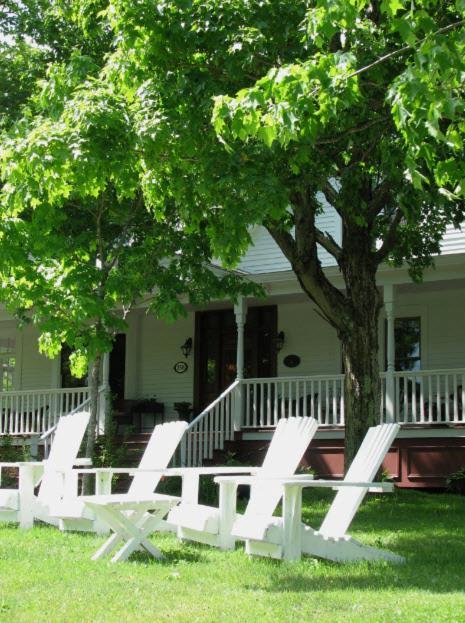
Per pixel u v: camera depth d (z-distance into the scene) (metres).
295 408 16.73
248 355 18.28
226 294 12.34
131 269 11.06
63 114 8.84
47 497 9.42
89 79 9.65
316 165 9.22
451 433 13.89
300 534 6.56
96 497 7.06
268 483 7.37
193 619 4.86
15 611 5.08
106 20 10.30
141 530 6.95
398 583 5.89
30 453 16.23
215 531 7.26
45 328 9.86
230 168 8.52
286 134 6.66
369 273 11.55
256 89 6.66
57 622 4.82
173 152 9.08
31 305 10.82
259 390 17.83
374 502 11.41
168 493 12.70
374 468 6.66
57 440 9.88
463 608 5.04
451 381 16.14
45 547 7.67
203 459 15.20
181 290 11.66
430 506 11.05
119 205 11.58
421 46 5.36
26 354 20.67
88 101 8.72
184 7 8.85
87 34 10.47
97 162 8.55
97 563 6.73
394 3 5.39
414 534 8.57
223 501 7.37
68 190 9.38
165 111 8.83
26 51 13.71
